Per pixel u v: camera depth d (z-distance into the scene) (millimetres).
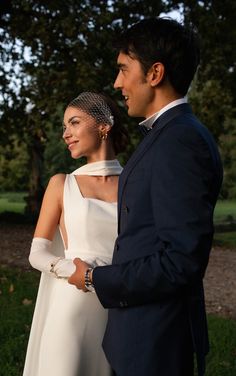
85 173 2543
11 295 6285
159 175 1630
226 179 30109
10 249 11086
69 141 2555
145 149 1743
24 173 33219
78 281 1879
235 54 14164
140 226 1701
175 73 1774
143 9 13656
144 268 1602
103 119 2527
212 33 13398
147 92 1806
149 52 1761
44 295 2445
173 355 1687
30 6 13711
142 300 1656
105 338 1868
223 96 14742
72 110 2541
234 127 16969
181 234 1545
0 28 15141
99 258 2396
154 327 1687
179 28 1786
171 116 1749
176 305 1696
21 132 16750
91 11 12797
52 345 2344
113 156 2619
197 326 1729
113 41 1862
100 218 2404
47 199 2480
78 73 12797
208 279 8664
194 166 1602
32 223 17250
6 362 4000
